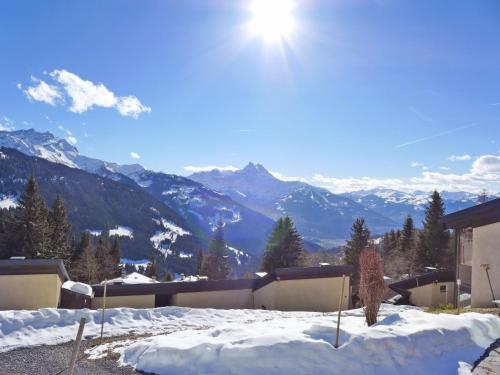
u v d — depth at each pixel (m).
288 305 22.34
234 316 16.30
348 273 23.45
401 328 9.07
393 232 68.81
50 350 10.70
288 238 52.84
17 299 17.55
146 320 14.66
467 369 7.92
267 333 9.19
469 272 18.73
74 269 50.03
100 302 20.05
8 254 42.66
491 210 16.94
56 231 51.53
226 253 66.75
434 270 29.42
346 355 8.12
